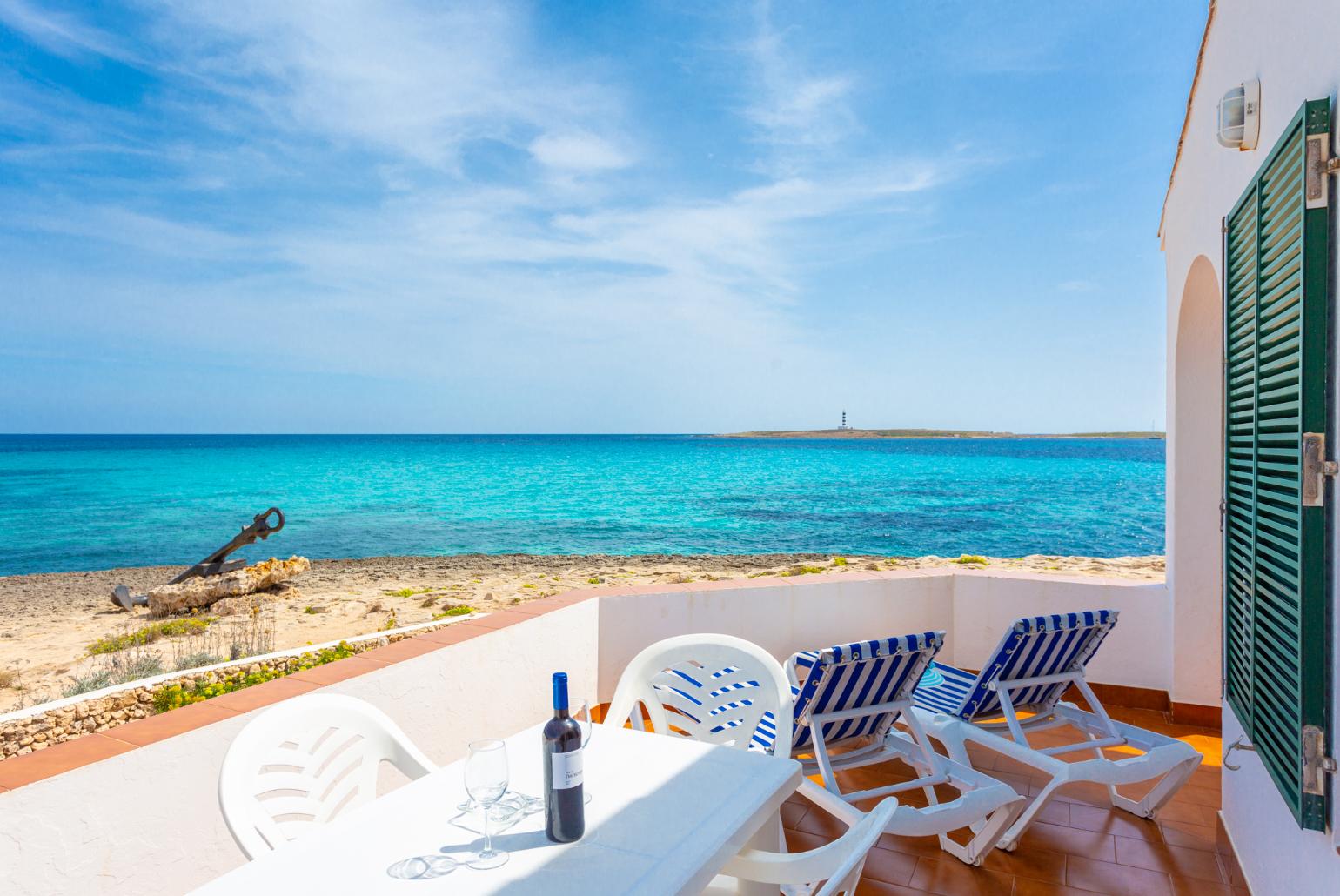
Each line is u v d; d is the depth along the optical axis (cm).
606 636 446
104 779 207
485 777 149
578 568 2047
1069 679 360
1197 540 448
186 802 226
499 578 1830
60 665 938
